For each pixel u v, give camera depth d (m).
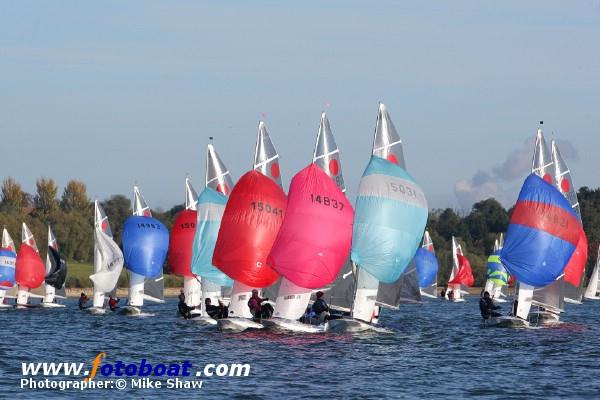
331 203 175.00
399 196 177.38
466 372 135.12
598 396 116.06
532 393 117.94
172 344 171.62
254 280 186.12
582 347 167.38
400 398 114.19
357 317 181.25
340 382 125.38
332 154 192.62
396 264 178.00
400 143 189.25
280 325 178.25
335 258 175.50
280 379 127.62
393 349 161.62
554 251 192.25
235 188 187.88
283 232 174.25
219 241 187.25
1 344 175.75
